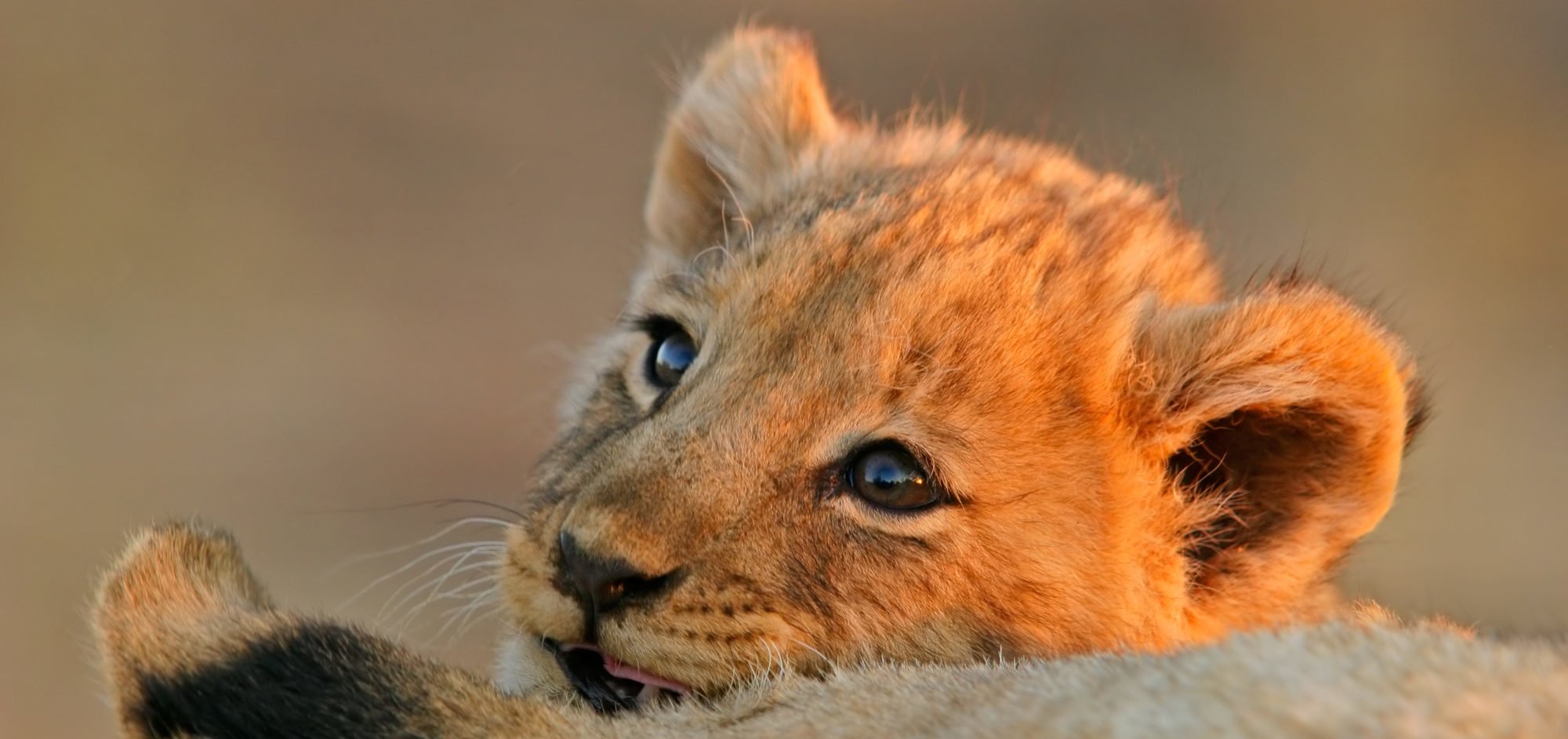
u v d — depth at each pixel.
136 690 6.95
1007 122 24.72
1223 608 8.46
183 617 7.08
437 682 6.83
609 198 23.91
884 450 8.06
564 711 6.92
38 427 18.69
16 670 15.52
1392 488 8.19
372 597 15.80
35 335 20.30
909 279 8.39
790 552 7.86
